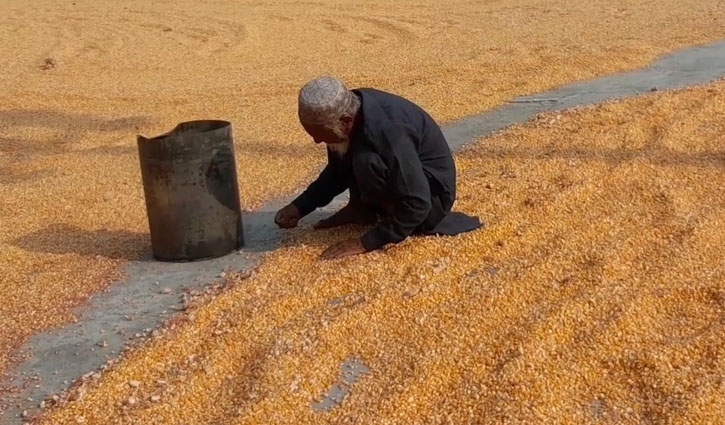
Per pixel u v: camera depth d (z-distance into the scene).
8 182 7.91
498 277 4.92
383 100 5.11
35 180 7.89
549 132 7.70
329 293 4.92
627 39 12.21
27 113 10.64
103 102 11.04
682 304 4.57
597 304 4.55
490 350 4.23
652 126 7.53
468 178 6.66
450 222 5.54
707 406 3.70
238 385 4.15
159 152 5.43
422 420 3.78
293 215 5.74
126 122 9.98
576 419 3.71
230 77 12.08
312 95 4.91
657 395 3.84
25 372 4.48
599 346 4.20
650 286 4.73
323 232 5.81
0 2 20.89
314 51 13.69
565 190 6.09
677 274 4.86
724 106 7.95
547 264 5.03
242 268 5.46
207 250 5.62
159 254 5.69
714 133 7.20
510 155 7.15
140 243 6.09
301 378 4.11
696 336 4.24
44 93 11.64
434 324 4.49
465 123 8.56
